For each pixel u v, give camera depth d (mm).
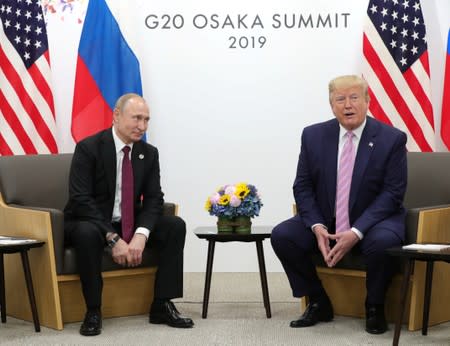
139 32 5488
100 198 3893
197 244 5559
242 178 5516
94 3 5328
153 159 4000
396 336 3322
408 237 3707
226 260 5570
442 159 4137
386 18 5250
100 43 5320
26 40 5254
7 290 4062
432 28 5441
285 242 3822
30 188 4086
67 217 3914
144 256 3934
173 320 3760
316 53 5465
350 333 3604
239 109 5500
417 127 5215
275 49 5477
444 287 3834
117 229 3922
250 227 4043
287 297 4582
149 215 3865
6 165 4066
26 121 5215
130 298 4039
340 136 3887
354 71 5453
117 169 3900
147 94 5500
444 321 3863
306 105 5484
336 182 3852
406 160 3842
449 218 3820
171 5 5480
